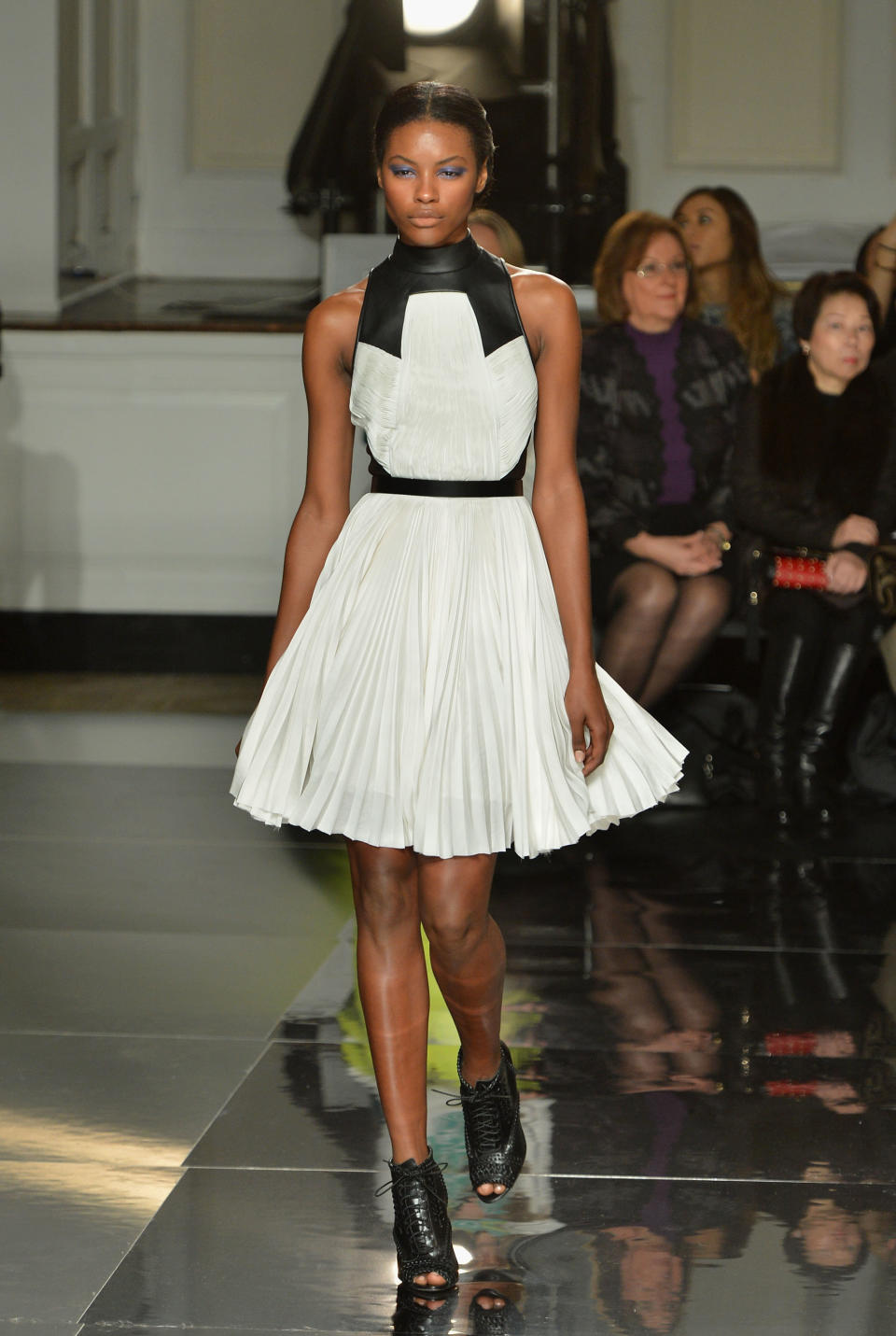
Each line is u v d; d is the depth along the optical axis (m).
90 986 10.07
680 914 11.54
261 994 9.95
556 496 6.64
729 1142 7.97
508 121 19.77
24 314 20.92
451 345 6.39
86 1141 7.96
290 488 19.48
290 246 25.53
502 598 6.55
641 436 14.31
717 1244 7.02
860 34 24.89
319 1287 6.67
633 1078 8.73
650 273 14.20
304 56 25.25
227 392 19.38
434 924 6.65
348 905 11.77
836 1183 7.56
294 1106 8.37
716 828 13.70
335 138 20.97
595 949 10.79
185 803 14.41
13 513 19.67
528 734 6.56
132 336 19.30
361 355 6.47
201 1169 7.69
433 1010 9.67
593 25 19.75
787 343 16.50
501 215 19.78
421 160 6.25
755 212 25.30
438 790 6.41
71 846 13.08
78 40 22.11
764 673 14.58
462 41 20.08
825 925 11.30
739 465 14.42
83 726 17.30
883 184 25.16
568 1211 7.29
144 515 19.64
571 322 6.54
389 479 6.65
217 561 19.67
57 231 21.06
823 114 25.11
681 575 14.16
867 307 14.20
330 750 6.52
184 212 25.56
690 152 25.27
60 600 19.83
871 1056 9.06
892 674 14.33
